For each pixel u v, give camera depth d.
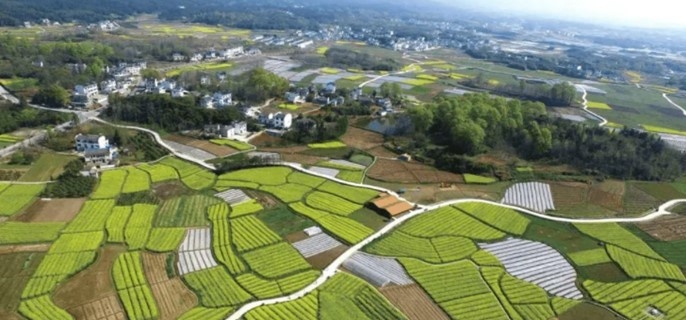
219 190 122.25
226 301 79.31
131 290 80.88
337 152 153.75
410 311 79.50
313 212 111.44
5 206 108.00
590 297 86.25
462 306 81.31
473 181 134.62
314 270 89.31
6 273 84.12
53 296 78.94
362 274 88.94
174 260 90.69
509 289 86.56
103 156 136.62
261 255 93.44
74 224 101.62
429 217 111.75
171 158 143.75
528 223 112.19
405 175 137.12
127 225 102.38
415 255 96.00
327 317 76.50
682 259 99.50
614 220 115.94
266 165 139.75
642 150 151.88
